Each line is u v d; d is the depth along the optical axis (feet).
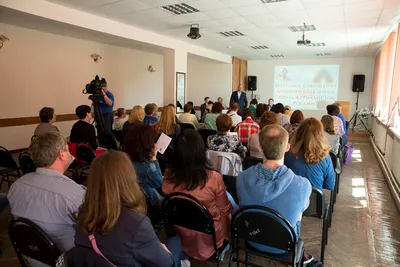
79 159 11.49
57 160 4.83
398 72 15.61
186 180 5.38
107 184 3.24
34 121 20.20
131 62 29.07
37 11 13.70
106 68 26.09
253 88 38.06
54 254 4.35
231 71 35.50
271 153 5.12
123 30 18.69
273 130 5.20
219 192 5.54
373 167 16.96
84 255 3.17
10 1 12.60
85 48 23.67
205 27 19.60
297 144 7.16
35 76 19.98
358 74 33.50
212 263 7.20
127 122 13.41
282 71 37.35
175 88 24.31
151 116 13.91
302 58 35.94
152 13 16.21
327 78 35.12
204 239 5.65
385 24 17.95
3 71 17.99
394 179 13.07
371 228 9.21
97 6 14.89
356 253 7.79
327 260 7.45
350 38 22.72
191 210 5.23
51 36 20.72
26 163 9.28
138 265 3.33
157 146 8.46
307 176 7.13
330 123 11.44
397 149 12.99
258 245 5.41
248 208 4.88
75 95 23.25
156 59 32.63
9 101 18.57
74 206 4.56
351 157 18.62
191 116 16.60
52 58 21.01
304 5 14.40
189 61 38.09
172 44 23.56
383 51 23.44
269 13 15.98
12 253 7.61
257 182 5.04
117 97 27.76
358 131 30.73
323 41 24.23
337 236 8.68
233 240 5.53
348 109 33.86
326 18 16.79
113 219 3.19
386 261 7.44
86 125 11.60
